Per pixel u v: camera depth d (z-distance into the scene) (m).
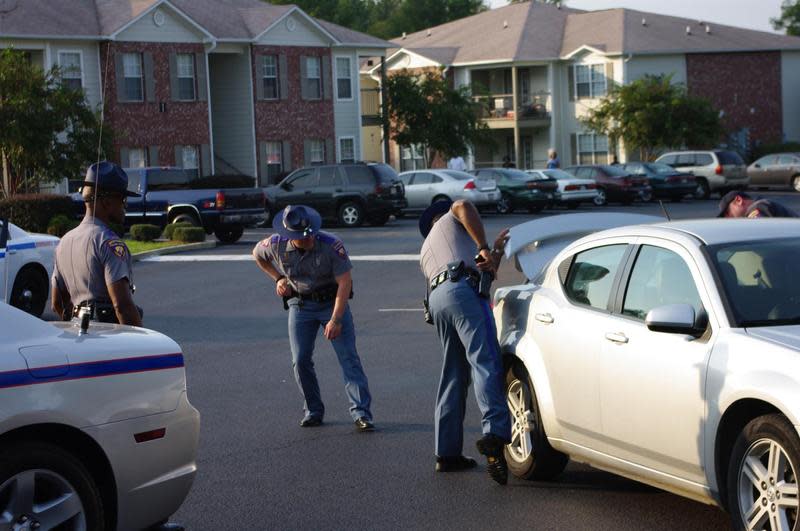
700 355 6.44
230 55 53.38
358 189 38.47
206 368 13.65
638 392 6.89
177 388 6.32
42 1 46.62
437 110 56.62
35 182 38.34
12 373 5.58
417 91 57.12
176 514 7.82
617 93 59.00
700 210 42.84
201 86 50.31
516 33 67.62
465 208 8.36
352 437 9.96
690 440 6.48
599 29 66.19
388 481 8.50
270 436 10.09
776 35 69.75
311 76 55.34
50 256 17.86
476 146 66.06
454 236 8.41
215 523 7.59
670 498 7.82
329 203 38.69
